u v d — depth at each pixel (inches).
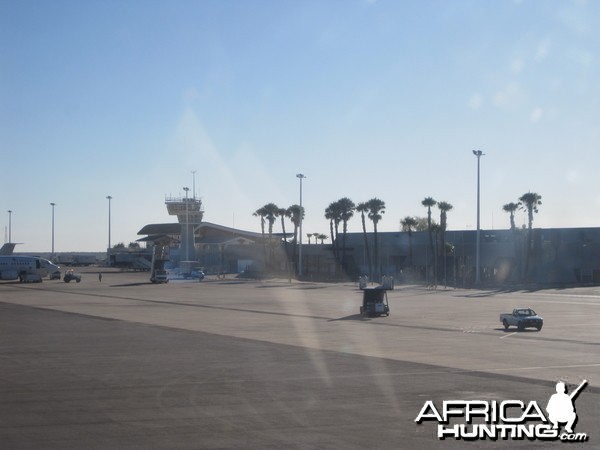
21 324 1774.1
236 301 2706.7
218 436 608.7
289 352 1218.0
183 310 2265.0
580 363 1081.4
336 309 2313.0
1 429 637.9
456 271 4589.1
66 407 738.2
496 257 4448.8
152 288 3690.9
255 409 724.7
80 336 1497.3
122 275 5546.3
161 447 572.1
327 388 850.1
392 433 621.3
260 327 1707.7
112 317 1995.6
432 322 1861.5
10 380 919.7
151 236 7687.0
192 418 681.6
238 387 858.8
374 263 4945.9
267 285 4042.8
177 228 7800.2
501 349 1270.9
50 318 1956.2
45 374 971.9
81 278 4862.2
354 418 681.0
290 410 718.5
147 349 1263.5
